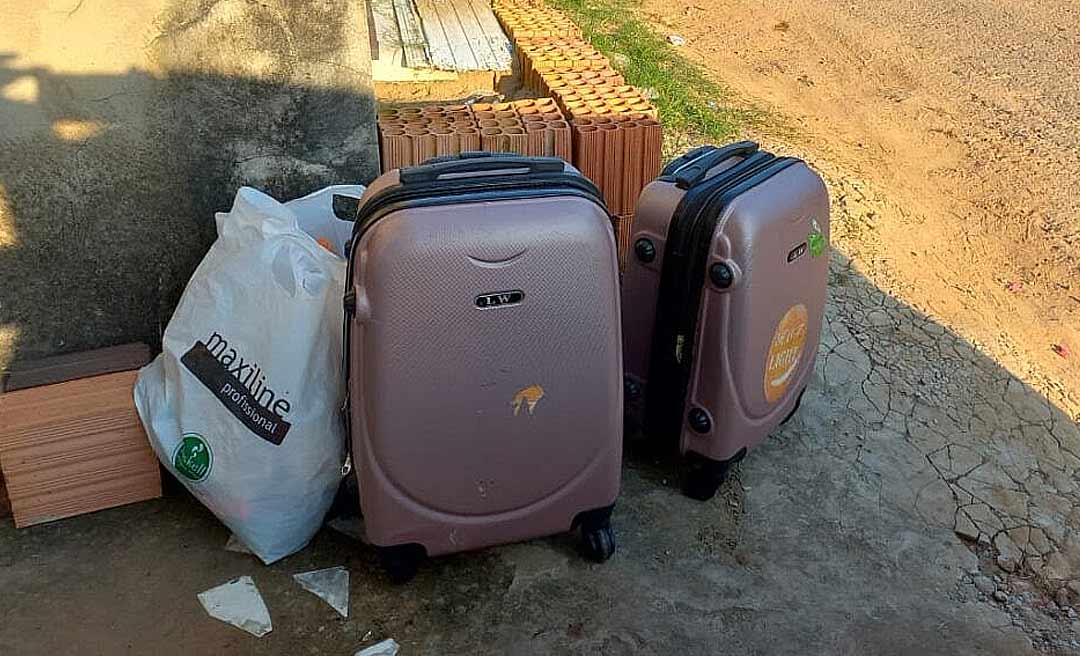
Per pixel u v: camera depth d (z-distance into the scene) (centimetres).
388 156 329
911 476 303
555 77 428
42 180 273
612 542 263
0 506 272
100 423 265
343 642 239
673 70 608
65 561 258
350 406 231
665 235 258
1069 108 608
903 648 245
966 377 353
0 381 285
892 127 570
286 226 246
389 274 208
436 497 236
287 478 248
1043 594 270
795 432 317
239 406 245
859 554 273
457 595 253
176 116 281
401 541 241
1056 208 493
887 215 465
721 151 276
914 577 267
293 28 285
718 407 265
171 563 259
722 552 270
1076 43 721
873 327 374
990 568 275
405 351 215
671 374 269
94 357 288
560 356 227
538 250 215
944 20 762
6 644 235
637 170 365
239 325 245
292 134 298
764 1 785
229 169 295
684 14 741
